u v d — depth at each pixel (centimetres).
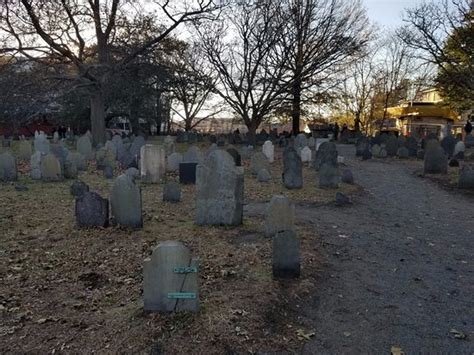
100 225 743
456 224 873
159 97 3641
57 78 2367
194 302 430
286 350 396
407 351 401
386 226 842
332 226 816
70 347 381
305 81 2817
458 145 1925
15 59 2239
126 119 4675
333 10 2789
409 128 3875
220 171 754
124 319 420
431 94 5216
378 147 2047
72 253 621
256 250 632
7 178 1263
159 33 2559
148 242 668
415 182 1391
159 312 429
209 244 661
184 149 2359
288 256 536
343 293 521
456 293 531
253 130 2773
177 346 382
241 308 446
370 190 1247
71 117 3916
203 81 2802
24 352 374
